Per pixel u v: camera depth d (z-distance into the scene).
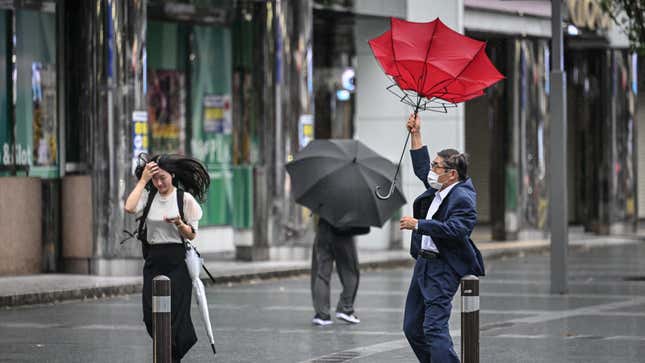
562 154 40.81
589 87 72.50
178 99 52.44
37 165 45.34
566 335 30.70
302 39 52.03
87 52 45.12
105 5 44.81
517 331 31.55
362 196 33.00
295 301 39.41
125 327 32.91
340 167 33.16
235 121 52.53
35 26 45.31
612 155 72.31
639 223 80.06
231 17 52.41
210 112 53.69
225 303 38.81
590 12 68.12
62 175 45.81
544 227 66.25
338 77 57.72
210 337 23.59
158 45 51.69
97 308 37.53
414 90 22.41
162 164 23.83
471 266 21.80
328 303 33.31
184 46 52.62
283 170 51.84
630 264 53.94
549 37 65.94
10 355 28.00
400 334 31.33
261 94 51.97
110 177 44.75
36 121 45.31
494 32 62.19
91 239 45.06
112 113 44.78
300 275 48.22
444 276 21.69
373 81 57.66
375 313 35.91
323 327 32.84
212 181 53.69
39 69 45.38
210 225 53.69
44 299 38.84
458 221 21.48
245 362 26.91
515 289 42.94
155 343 20.48
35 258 45.31
